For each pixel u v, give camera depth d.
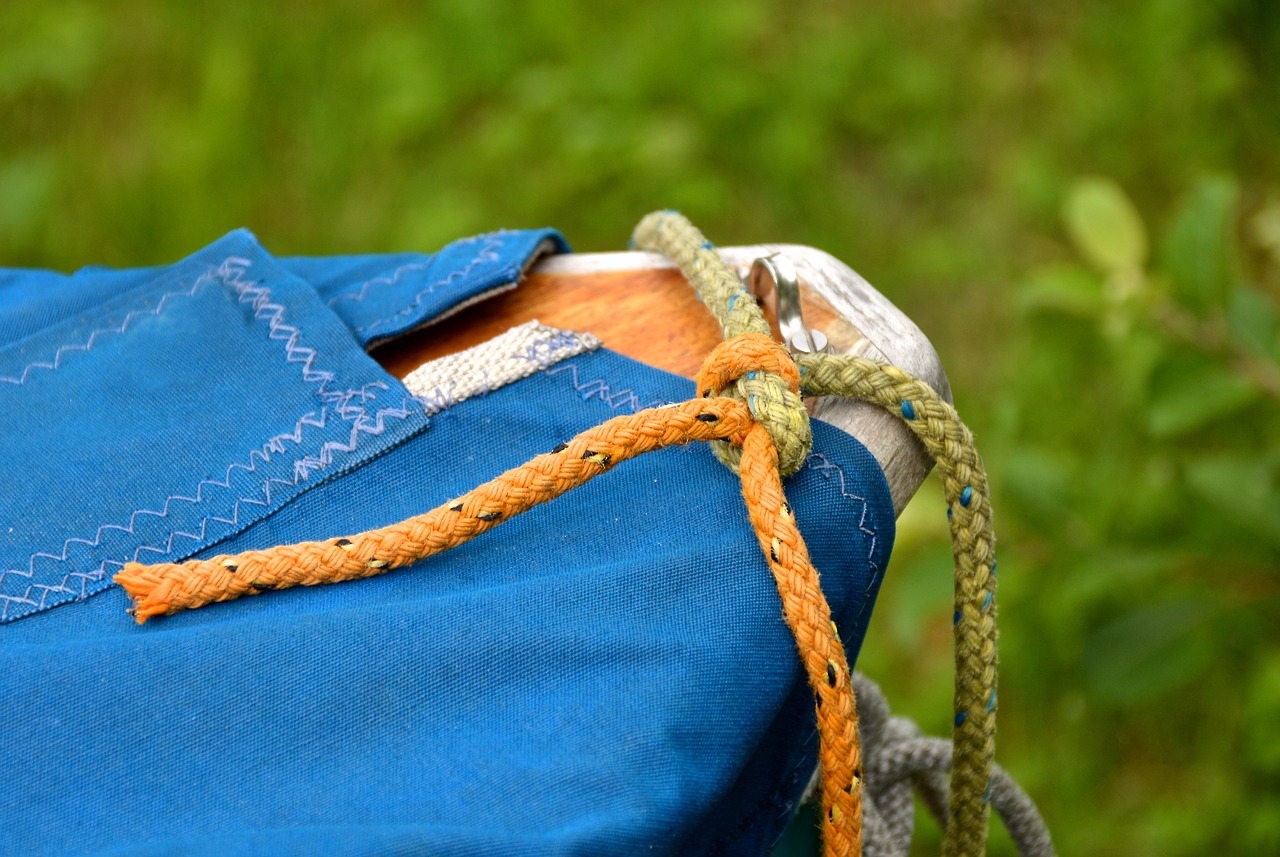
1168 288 1.70
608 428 0.74
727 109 2.71
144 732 0.67
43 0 2.96
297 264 1.01
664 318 0.92
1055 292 1.80
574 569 0.74
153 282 0.91
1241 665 2.01
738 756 0.68
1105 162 2.62
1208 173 2.55
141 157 2.76
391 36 2.84
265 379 0.84
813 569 0.71
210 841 0.62
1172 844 1.93
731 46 2.78
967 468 0.81
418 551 0.73
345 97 2.78
